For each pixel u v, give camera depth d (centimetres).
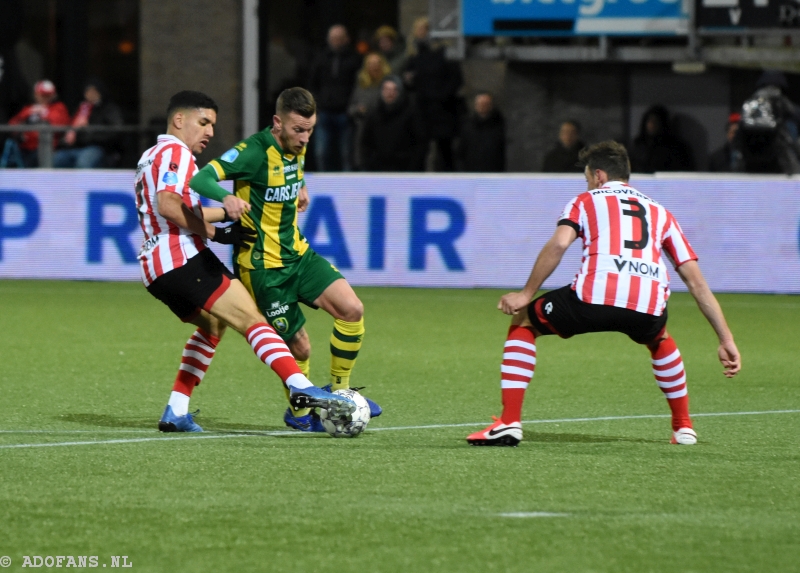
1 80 6109
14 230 4641
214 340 2012
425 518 1412
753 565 1249
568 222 1817
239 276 2047
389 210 4459
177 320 3597
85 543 1309
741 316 3803
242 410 2247
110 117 5416
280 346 1917
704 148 5272
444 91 4988
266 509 1448
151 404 2289
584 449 1852
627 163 1884
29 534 1341
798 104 5247
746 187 4319
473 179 4419
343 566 1234
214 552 1278
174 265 1922
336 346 2061
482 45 5112
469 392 2473
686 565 1247
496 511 1446
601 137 5344
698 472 1678
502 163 4891
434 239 4450
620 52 5019
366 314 3762
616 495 1534
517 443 1861
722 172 4866
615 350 3116
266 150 1983
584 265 1822
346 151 5134
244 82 6047
